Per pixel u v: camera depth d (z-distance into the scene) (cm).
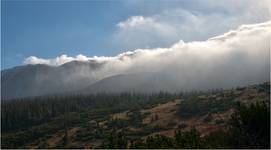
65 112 17838
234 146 3039
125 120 14262
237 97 13562
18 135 13725
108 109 17812
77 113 17412
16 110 17062
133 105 18238
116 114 16512
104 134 12181
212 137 3209
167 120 13500
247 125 3061
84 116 16500
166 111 14962
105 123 14100
